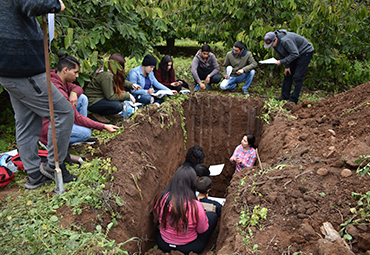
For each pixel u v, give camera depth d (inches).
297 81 197.9
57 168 101.3
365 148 102.7
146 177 137.8
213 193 250.1
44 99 92.0
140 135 153.7
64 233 87.0
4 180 109.3
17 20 78.6
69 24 155.6
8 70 81.5
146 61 174.4
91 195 104.5
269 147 158.2
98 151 135.3
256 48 241.3
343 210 86.8
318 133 137.4
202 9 249.4
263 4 236.4
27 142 102.6
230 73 219.0
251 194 105.7
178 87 210.4
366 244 75.6
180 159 213.2
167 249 123.6
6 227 88.6
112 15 160.4
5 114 167.0
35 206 98.4
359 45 243.8
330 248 76.2
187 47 391.9
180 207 109.6
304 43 188.5
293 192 98.3
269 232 88.6
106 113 158.9
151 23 197.5
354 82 253.6
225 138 227.0
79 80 146.5
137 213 119.9
